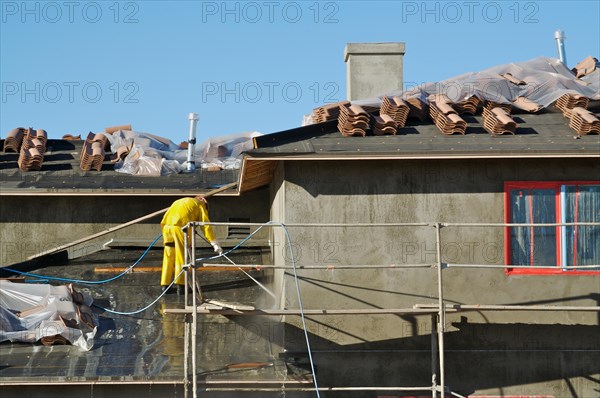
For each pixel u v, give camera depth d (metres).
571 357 28.72
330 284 28.64
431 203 29.08
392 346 28.56
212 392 26.70
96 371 25.95
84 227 39.09
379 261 28.83
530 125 30.67
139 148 42.25
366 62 38.38
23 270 36.75
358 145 28.75
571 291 28.97
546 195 29.33
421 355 28.53
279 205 31.28
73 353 27.52
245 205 39.94
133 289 33.91
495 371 28.59
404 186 29.09
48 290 30.33
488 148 28.30
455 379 28.50
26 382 25.36
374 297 28.67
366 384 28.31
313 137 29.61
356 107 30.38
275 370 26.83
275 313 26.69
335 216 28.92
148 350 27.89
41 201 39.00
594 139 29.22
